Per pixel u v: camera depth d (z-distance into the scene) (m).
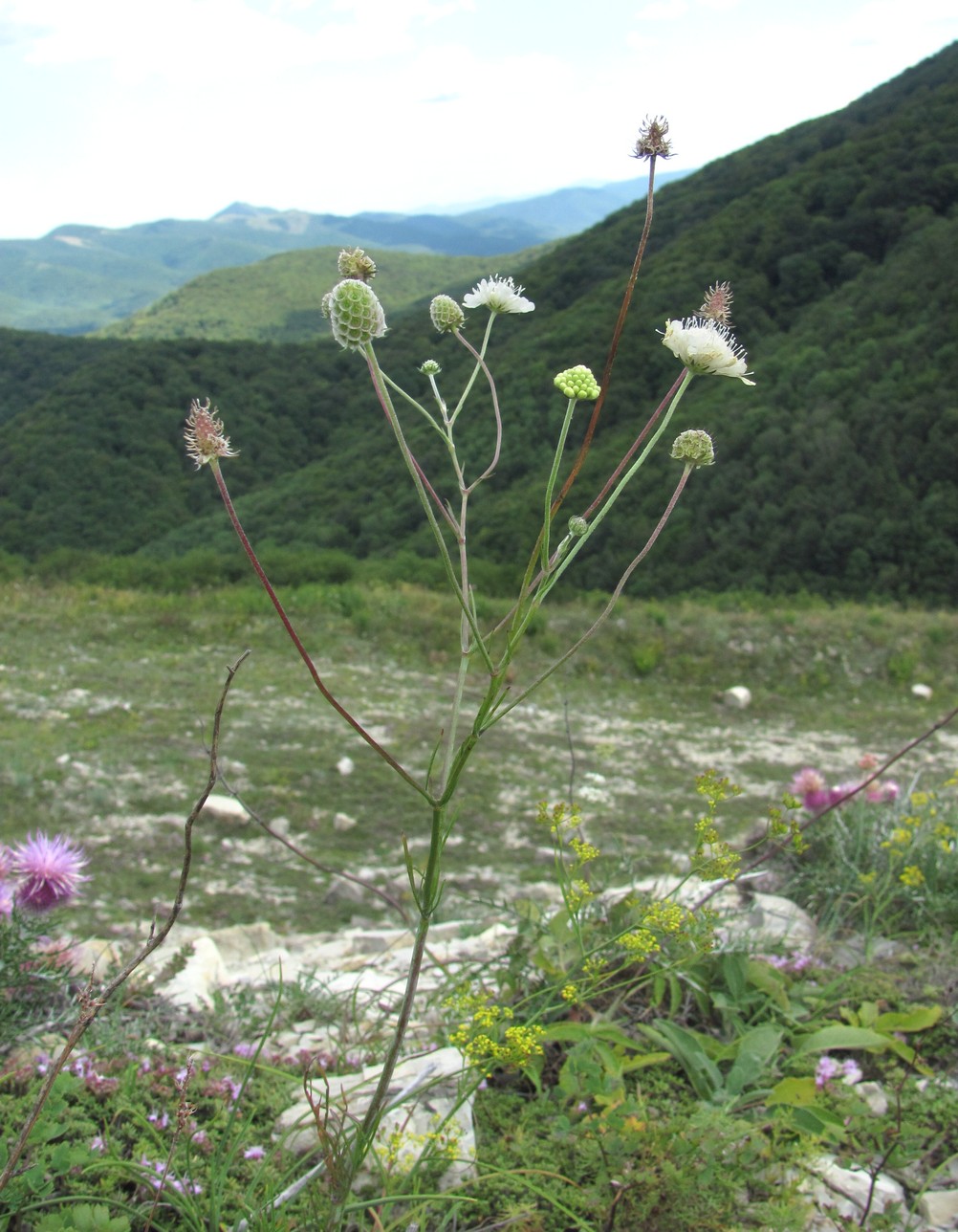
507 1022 2.27
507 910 2.73
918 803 3.95
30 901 2.15
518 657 12.01
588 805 7.91
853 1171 2.09
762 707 11.47
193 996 3.10
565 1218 1.86
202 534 47.31
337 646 11.57
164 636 11.34
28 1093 1.96
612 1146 1.94
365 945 4.52
